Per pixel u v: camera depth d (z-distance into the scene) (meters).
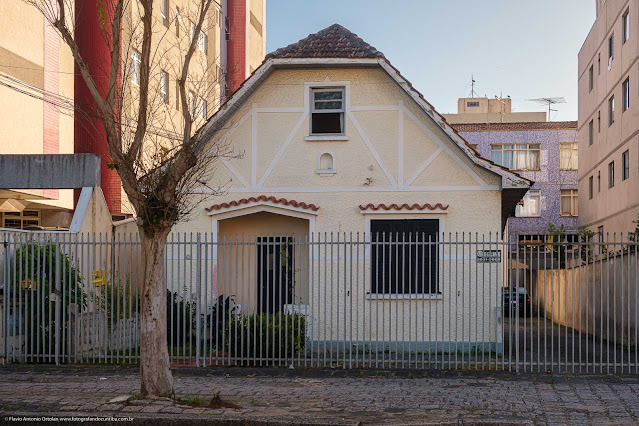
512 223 43.91
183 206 12.07
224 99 16.22
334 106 15.47
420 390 10.48
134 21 25.02
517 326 12.11
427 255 14.70
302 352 13.54
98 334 13.08
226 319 14.16
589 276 20.31
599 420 8.55
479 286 14.51
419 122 15.05
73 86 26.41
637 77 25.64
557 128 43.78
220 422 8.45
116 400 9.32
